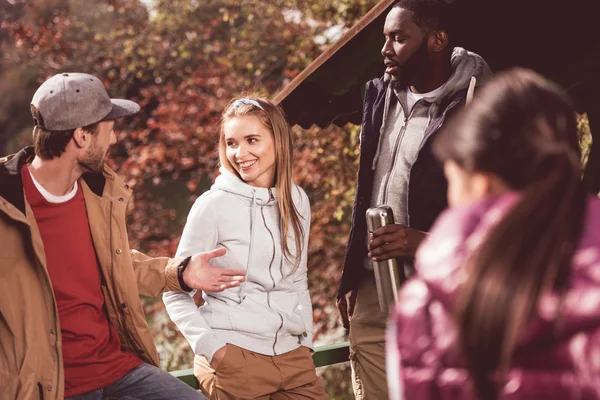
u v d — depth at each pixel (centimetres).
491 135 154
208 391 296
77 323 259
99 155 261
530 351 147
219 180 305
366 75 396
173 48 1070
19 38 1070
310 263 911
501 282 145
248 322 293
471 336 147
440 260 155
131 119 1101
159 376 271
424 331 158
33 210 254
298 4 961
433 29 305
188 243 295
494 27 407
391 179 311
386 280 280
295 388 304
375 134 321
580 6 415
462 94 300
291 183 312
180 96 999
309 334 311
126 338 275
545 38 427
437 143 164
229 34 1072
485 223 153
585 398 143
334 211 888
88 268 263
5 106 1554
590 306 143
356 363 334
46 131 252
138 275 284
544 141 151
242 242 298
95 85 259
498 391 148
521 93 155
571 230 149
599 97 462
